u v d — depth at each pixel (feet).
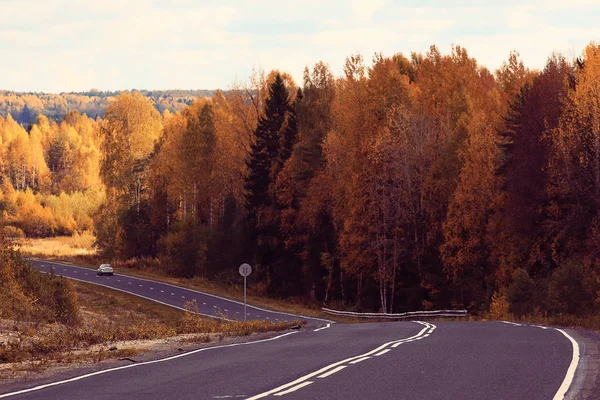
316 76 422.00
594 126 249.34
